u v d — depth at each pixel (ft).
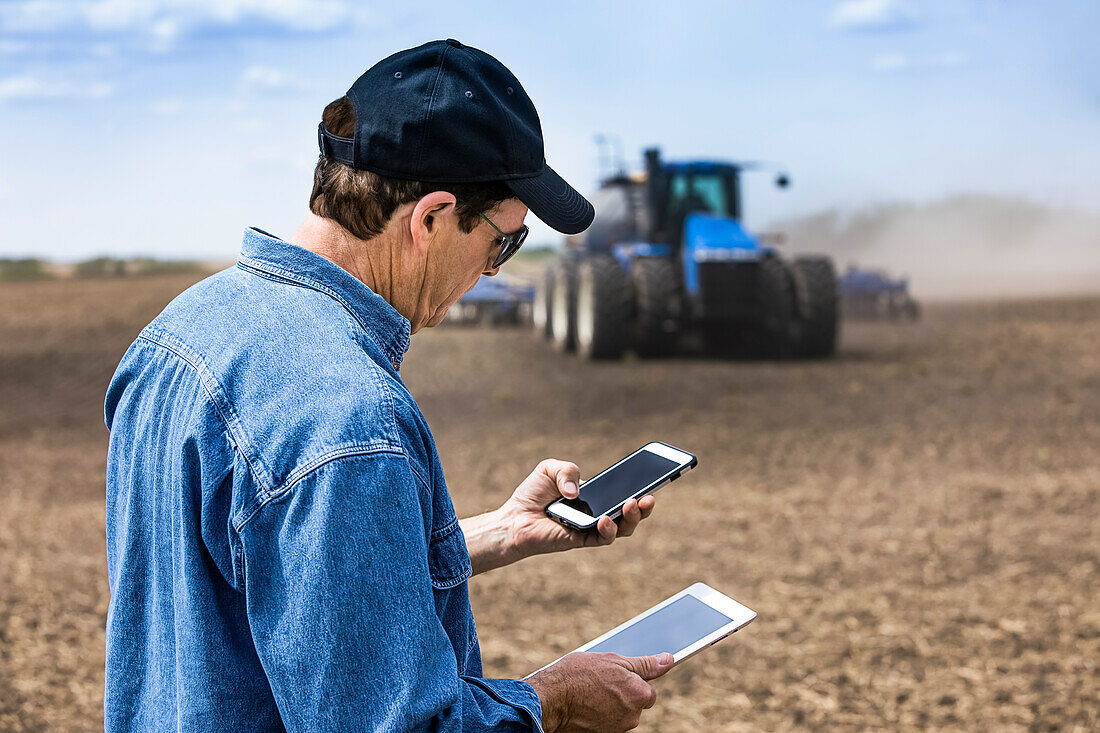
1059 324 56.18
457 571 4.19
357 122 4.24
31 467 26.73
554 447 27.32
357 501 3.58
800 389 35.06
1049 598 14.82
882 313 62.28
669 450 6.03
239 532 3.64
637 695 4.75
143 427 4.17
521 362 43.60
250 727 3.79
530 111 4.54
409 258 4.42
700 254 39.29
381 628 3.54
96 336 53.52
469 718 3.88
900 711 11.66
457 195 4.35
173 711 3.97
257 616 3.62
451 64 4.27
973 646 13.28
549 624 14.71
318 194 4.46
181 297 4.40
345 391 3.76
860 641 13.66
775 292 40.68
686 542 18.39
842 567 16.75
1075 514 19.12
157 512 4.07
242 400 3.81
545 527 5.82
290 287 4.17
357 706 3.50
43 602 15.93
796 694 12.25
